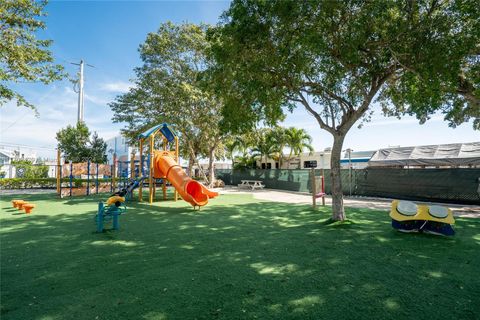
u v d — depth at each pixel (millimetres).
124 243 5695
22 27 9883
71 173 16578
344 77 8516
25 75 9828
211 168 23672
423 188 13281
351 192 16406
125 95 21328
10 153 44781
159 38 19516
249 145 30359
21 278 3809
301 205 12180
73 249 5254
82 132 28594
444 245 5426
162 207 11625
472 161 16062
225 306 2977
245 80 7766
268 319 2707
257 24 7102
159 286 3508
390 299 3129
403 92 8867
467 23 6547
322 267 4195
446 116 11688
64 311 2906
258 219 8617
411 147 20312
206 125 21203
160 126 14773
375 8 6082
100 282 3656
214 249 5234
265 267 4207
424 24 6457
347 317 2742
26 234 6512
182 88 17953
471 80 8734
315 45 6375
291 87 8094
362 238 6020
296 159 36281
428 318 2736
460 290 3367
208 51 8750
